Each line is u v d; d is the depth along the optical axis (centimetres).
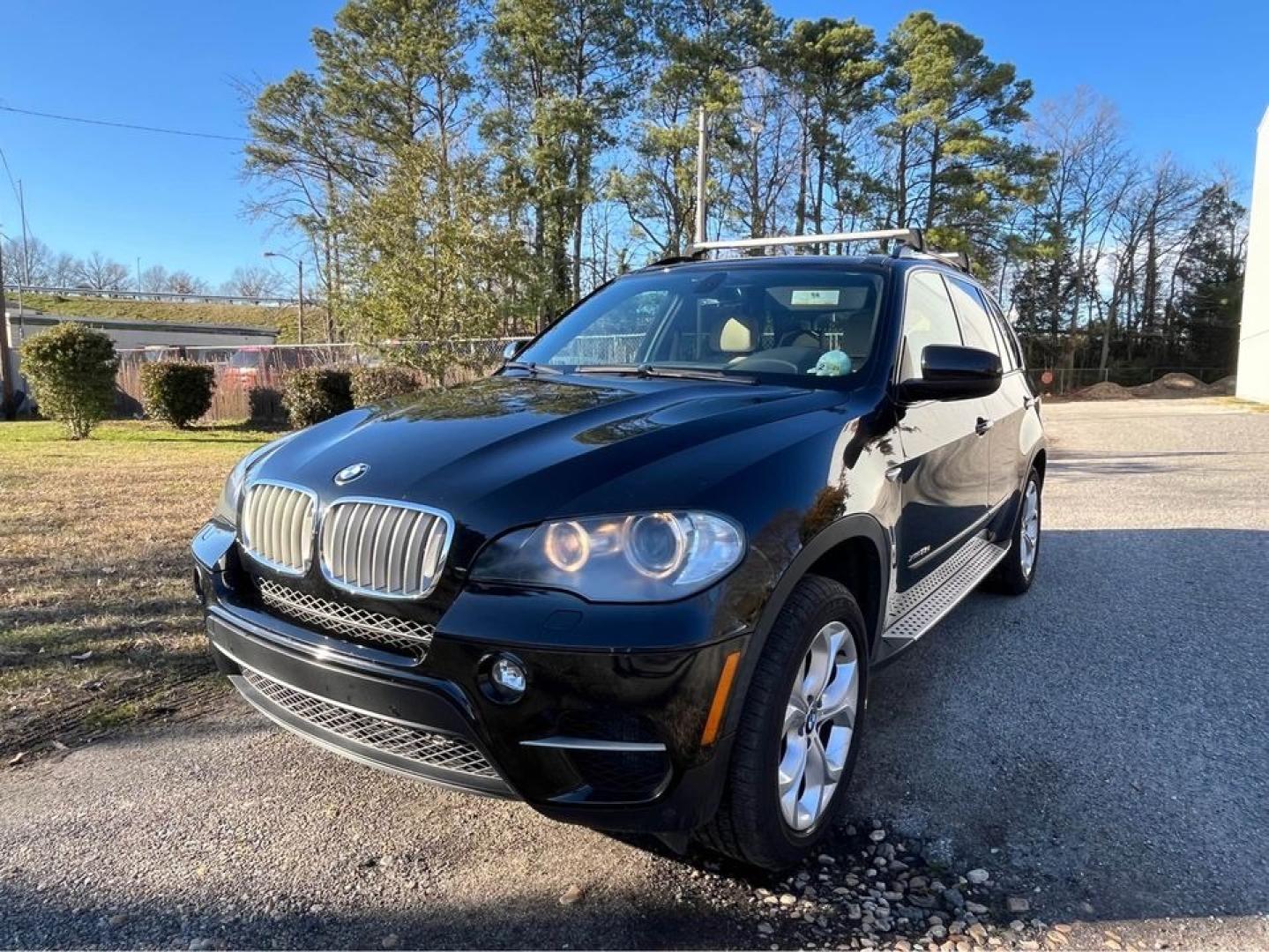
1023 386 534
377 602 224
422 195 1412
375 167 3556
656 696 199
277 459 274
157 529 692
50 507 792
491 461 235
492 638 205
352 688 225
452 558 214
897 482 298
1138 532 721
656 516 210
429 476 231
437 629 211
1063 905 234
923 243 430
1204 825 274
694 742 204
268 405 2039
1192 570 592
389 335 1417
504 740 206
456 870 250
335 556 234
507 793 213
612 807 206
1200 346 5822
